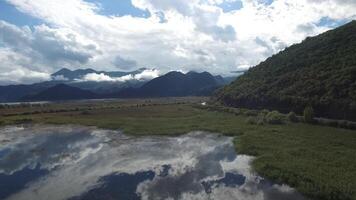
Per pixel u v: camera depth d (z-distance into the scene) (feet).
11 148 124.16
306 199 65.87
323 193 66.03
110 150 116.78
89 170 90.74
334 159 91.86
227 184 76.89
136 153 111.14
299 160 91.71
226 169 89.92
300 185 71.87
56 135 154.81
